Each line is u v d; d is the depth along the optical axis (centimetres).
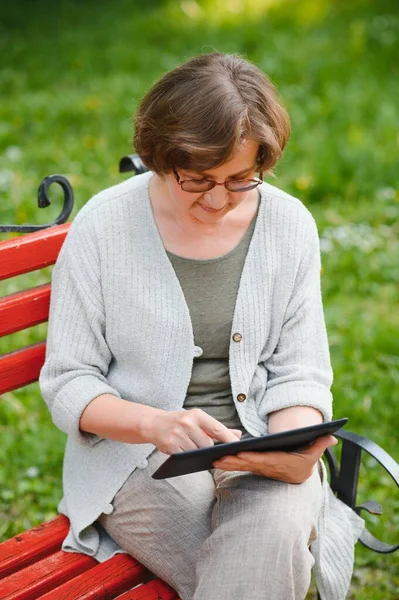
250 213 275
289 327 279
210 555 243
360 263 558
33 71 920
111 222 267
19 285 509
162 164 245
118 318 267
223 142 233
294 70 869
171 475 234
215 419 266
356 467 296
